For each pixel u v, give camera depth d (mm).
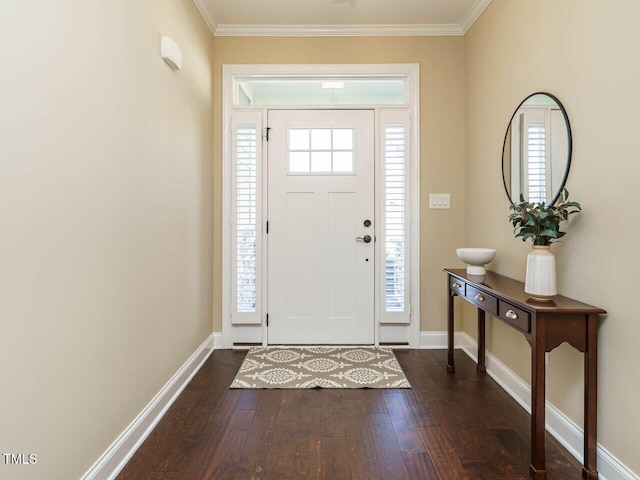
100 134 1357
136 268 1642
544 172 1806
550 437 1711
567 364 1646
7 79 951
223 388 2229
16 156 983
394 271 2945
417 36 2900
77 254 1236
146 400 1746
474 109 2721
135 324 1637
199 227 2555
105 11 1385
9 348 975
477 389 2217
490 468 1493
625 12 1313
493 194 2414
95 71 1322
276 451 1602
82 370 1270
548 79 1789
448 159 2916
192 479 1429
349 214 2957
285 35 2891
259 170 2924
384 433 1745
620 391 1337
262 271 2957
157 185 1856
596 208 1460
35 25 1041
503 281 2045
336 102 3607
